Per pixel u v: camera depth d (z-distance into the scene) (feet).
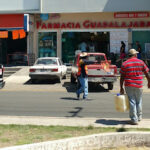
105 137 30.60
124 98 39.17
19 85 91.20
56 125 37.76
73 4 124.16
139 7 121.70
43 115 47.14
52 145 27.86
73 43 130.41
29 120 41.27
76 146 29.17
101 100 63.67
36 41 131.34
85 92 64.64
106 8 122.93
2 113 48.78
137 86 38.81
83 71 63.77
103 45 129.49
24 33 121.90
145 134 31.71
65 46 130.93
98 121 41.32
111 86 80.02
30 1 123.44
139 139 31.60
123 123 40.04
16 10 123.24
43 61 94.32
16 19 124.06
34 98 66.54
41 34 131.23
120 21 128.16
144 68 39.63
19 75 108.78
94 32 129.39
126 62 39.63
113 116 46.37
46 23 130.41
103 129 35.58
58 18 129.90
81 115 47.21
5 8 123.95
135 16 124.67
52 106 55.93
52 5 124.77
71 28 129.80
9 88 85.46
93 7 123.44
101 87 88.02
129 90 39.17
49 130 34.96
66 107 54.80
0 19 124.57
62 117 45.19
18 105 57.11
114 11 122.62
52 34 130.93
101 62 83.30
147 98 67.82
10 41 136.77
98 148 30.30
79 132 34.06
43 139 31.19
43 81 101.35
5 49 137.18
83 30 129.59
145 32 127.95
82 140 29.48
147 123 39.96
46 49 131.54
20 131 34.45
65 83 95.09
